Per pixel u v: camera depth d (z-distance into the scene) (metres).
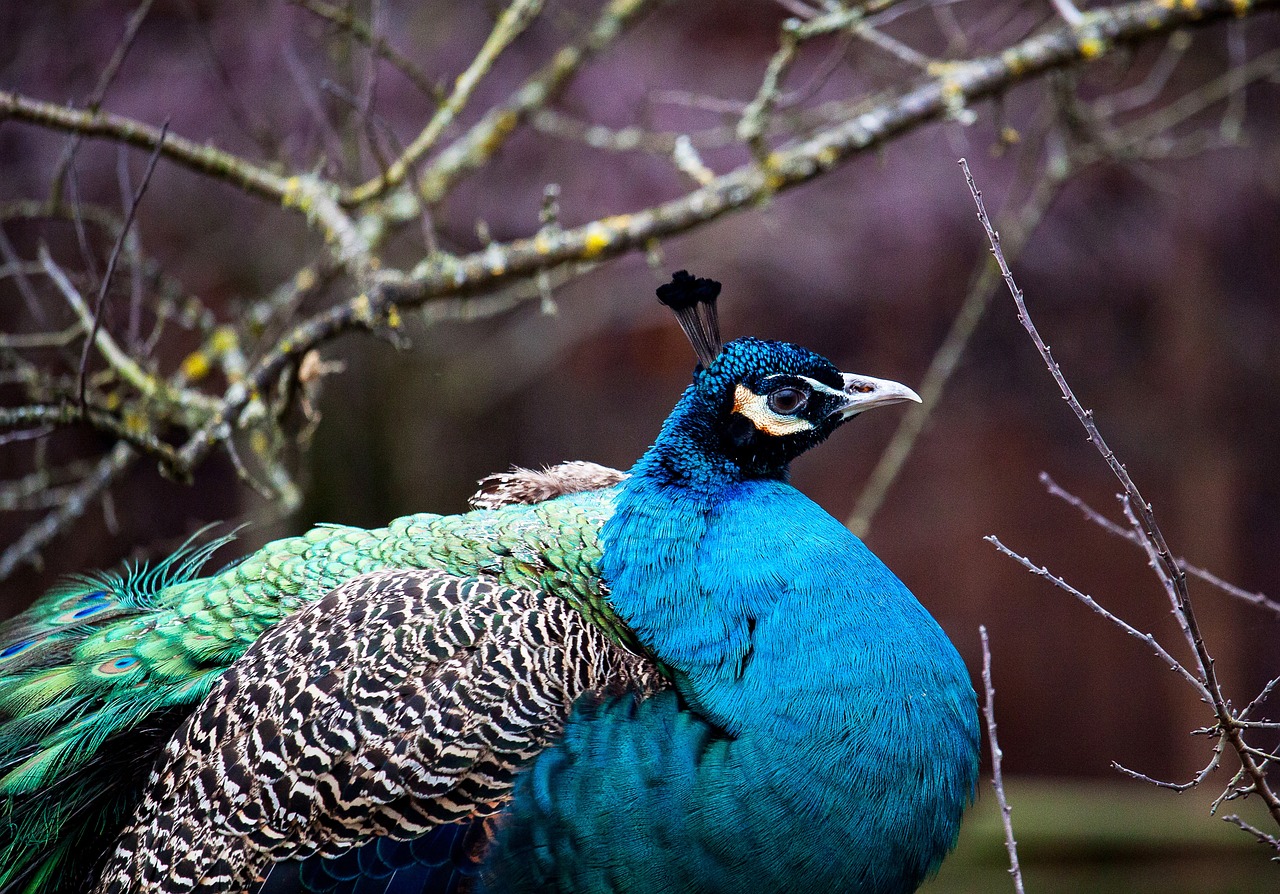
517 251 9.49
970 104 10.23
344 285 15.86
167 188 14.98
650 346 22.38
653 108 15.53
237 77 14.27
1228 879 17.41
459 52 15.09
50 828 6.77
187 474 8.69
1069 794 19.80
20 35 13.91
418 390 19.22
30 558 10.10
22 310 13.89
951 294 18.80
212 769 6.45
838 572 6.59
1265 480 21.95
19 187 13.97
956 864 17.69
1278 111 17.70
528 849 6.24
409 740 6.30
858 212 16.98
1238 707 21.69
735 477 6.95
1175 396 21.25
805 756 6.26
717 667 6.46
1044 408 21.44
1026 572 23.66
